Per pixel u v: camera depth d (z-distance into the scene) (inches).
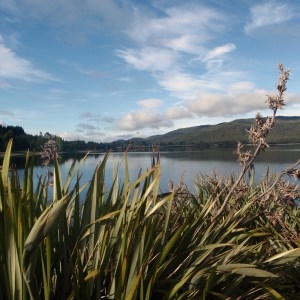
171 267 109.8
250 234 125.6
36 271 94.3
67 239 103.0
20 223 86.8
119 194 130.2
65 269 95.5
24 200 98.0
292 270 137.2
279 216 155.1
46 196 128.7
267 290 107.7
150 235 99.9
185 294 97.3
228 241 125.8
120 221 100.8
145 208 116.0
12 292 84.4
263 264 119.0
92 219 105.2
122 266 89.6
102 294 99.5
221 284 108.2
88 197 109.5
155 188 116.9
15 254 83.9
